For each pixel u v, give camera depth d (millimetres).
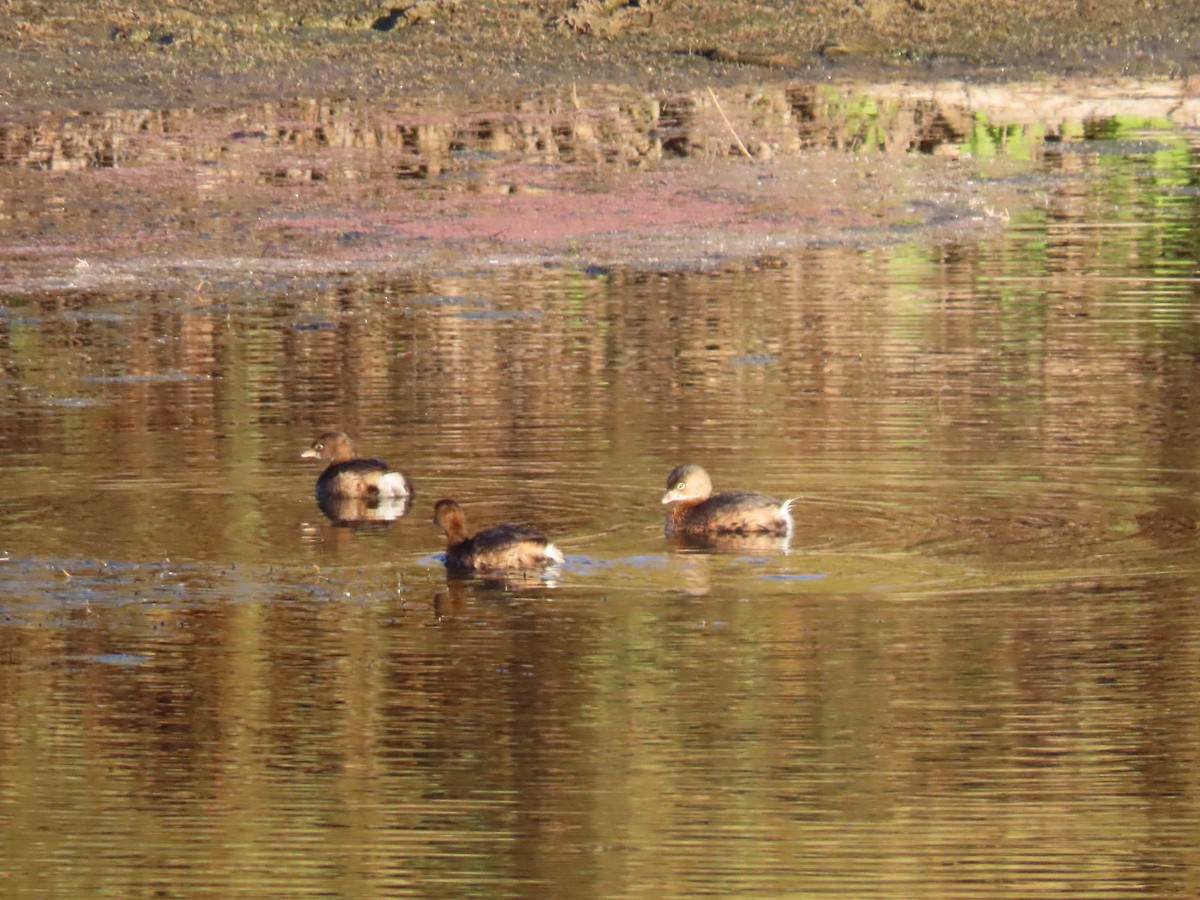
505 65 67375
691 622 21359
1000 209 50375
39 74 64312
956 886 15375
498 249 46156
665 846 16141
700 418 30875
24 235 47281
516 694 19375
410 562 23984
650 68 67625
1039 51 69938
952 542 24234
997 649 20359
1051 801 16859
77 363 35875
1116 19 72438
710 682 19531
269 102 62625
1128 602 21812
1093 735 18188
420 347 36750
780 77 67062
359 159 56031
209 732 18453
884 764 17625
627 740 18141
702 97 64500
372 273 43875
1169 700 19000
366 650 20672
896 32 71250
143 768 17688
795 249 46000
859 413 31047
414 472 28047
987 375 33688
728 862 15820
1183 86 66062
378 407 32031
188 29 68625
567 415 31219
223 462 28703
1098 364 34406
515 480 27516
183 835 16344
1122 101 64188
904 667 19906
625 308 40000
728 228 48219
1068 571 23016
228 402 32656
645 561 23781
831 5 72812
